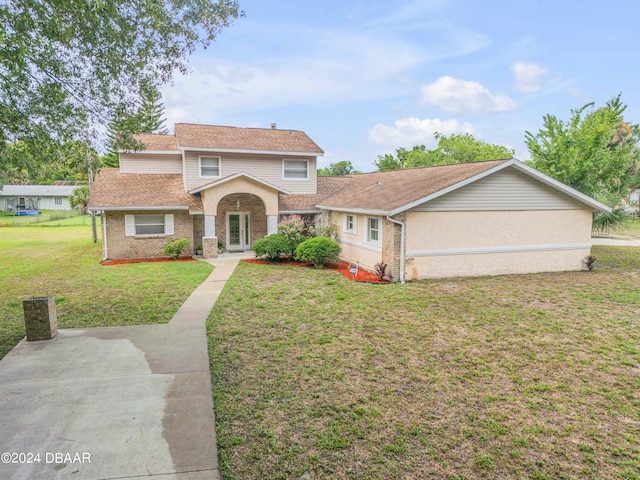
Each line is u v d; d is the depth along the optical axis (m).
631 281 12.75
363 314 9.12
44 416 4.72
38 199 50.97
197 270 14.57
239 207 19.98
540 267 14.38
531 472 3.91
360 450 4.20
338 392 5.46
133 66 8.05
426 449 4.24
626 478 3.84
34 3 6.30
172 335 7.64
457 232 13.30
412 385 5.70
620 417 4.92
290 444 4.27
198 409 4.94
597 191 23.17
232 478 3.71
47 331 7.30
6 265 16.41
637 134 44.06
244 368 6.19
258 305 9.79
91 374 5.89
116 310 9.38
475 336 7.71
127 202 17.28
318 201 20.19
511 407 5.13
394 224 12.71
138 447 4.14
